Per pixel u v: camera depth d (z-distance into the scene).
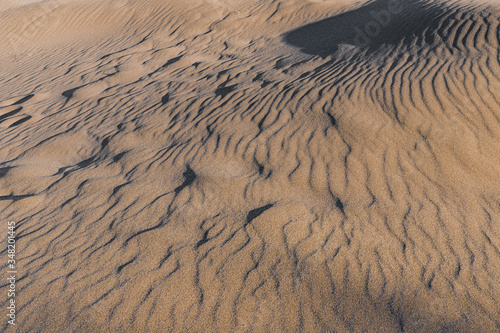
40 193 4.23
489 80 4.72
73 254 3.19
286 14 11.75
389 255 2.87
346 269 2.78
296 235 3.13
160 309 2.58
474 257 2.81
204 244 3.14
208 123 5.34
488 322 2.36
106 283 2.83
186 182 4.08
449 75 5.01
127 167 4.59
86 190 4.18
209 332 2.40
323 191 3.61
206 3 12.72
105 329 2.47
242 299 2.61
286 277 2.75
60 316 2.59
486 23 6.04
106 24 12.45
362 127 4.36
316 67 7.04
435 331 2.33
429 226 3.10
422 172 3.68
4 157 5.29
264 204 3.55
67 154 5.20
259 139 4.62
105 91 7.65
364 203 3.40
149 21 12.11
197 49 10.12
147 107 6.46
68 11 13.09
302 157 4.12
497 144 3.89
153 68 8.89
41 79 9.08
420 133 4.14
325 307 2.52
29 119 6.59
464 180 3.54
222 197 3.72
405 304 2.50
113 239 3.32
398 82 5.16
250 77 7.21
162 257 3.04
